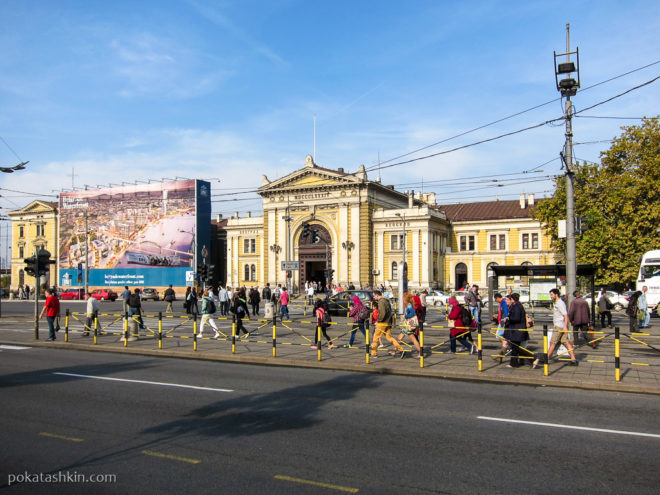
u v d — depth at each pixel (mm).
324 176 69938
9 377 13891
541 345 19141
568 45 19672
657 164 41250
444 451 7621
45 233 91750
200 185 78438
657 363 15305
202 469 6926
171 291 42969
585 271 26109
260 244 79125
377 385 12805
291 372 14789
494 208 78250
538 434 8500
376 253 69688
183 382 13117
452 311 17688
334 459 7289
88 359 17531
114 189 82688
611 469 6879
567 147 20141
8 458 7395
